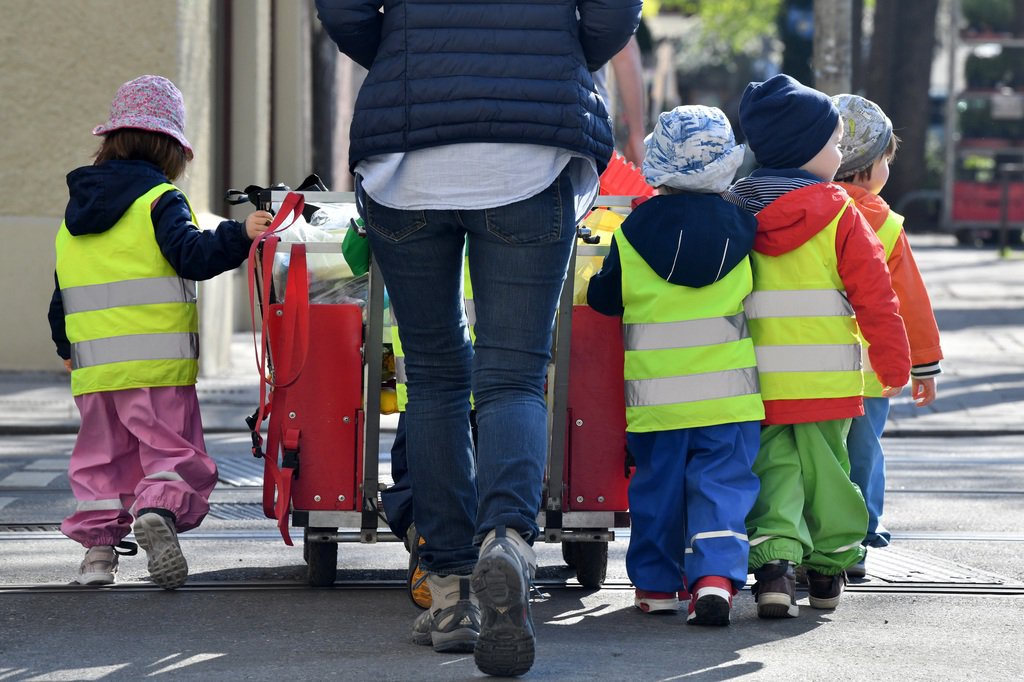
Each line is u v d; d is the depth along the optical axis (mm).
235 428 27172
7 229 33094
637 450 13734
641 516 13602
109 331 14547
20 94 32875
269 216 13898
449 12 11094
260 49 40156
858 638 12898
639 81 23359
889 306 13500
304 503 14250
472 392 11922
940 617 13734
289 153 43969
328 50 46406
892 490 21562
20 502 19844
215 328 34469
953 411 29969
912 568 15961
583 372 14203
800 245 13562
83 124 32938
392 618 13570
